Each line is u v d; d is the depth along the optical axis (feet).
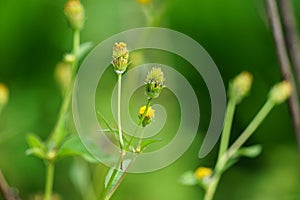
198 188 2.82
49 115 2.94
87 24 2.92
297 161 3.10
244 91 1.95
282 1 1.99
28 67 3.16
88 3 2.94
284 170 3.04
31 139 1.76
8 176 2.73
